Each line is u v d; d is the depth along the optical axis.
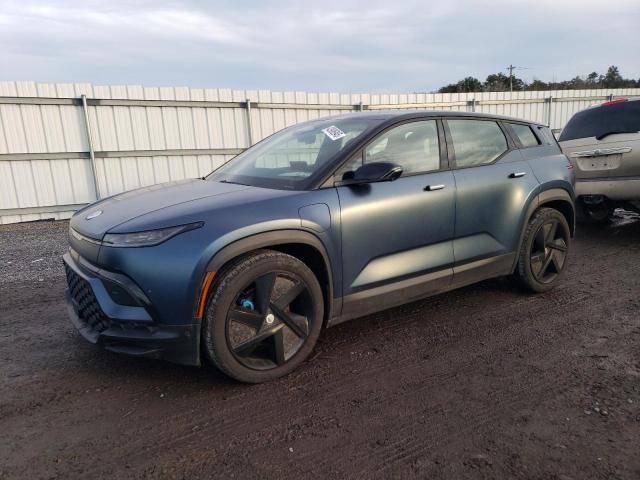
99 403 2.72
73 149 10.27
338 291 3.14
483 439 2.34
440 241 3.62
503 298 4.38
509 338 3.54
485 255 3.92
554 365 3.10
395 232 3.33
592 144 6.44
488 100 15.39
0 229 9.33
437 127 3.75
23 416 2.59
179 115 11.21
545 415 2.53
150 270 2.56
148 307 2.58
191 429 2.46
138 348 2.68
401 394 2.78
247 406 2.67
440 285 3.70
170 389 2.86
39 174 10.02
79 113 10.22
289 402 2.71
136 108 10.73
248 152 4.19
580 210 7.20
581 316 3.93
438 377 2.97
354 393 2.80
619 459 2.16
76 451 2.29
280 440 2.36
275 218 2.81
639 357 3.18
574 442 2.29
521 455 2.21
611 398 2.68
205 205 2.83
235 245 2.68
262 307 2.83
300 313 3.07
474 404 2.66
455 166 3.75
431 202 3.50
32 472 2.14
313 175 3.13
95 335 2.79
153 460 2.22
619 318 3.86
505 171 4.03
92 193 10.59
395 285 3.41
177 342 2.62
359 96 13.31
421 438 2.36
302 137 3.78
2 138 9.59
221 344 2.70
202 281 2.59
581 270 5.25
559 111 16.80
